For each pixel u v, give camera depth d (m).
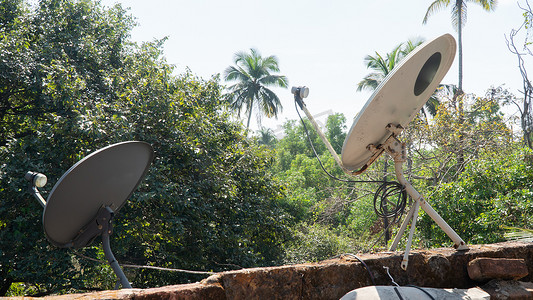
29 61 9.75
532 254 3.22
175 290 1.98
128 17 14.35
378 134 3.05
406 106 3.05
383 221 12.99
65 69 9.52
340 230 24.11
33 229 8.68
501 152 13.41
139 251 12.06
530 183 9.11
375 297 2.24
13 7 11.24
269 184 14.14
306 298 2.41
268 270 2.32
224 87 15.09
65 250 8.50
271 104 38.56
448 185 9.96
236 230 11.77
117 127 9.38
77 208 3.05
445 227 3.12
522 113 9.84
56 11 11.93
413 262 2.82
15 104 11.52
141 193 9.07
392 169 17.20
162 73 12.09
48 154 8.77
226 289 2.18
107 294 1.84
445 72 3.17
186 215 10.71
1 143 11.42
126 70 12.44
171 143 10.56
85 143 9.14
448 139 14.53
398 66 2.77
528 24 9.05
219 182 11.27
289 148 51.75
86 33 12.28
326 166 40.88
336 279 2.53
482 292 2.61
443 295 2.43
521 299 2.74
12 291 11.26
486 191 9.41
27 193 8.14
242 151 14.03
